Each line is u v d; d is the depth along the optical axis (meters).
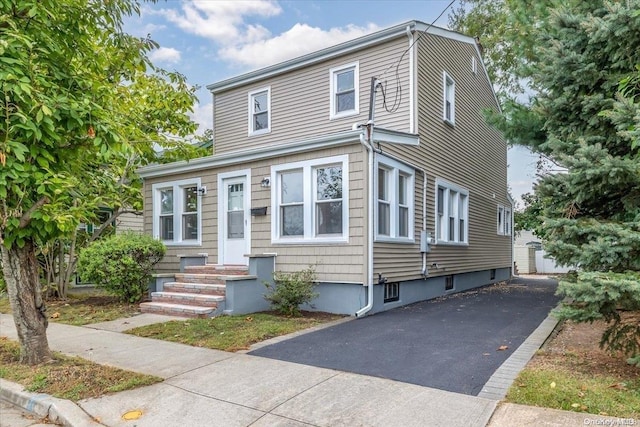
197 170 10.75
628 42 5.14
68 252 11.03
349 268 8.20
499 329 6.68
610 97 5.50
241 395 4.03
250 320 7.43
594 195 5.18
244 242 9.84
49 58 4.95
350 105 11.16
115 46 6.18
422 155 10.32
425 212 10.40
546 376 4.21
